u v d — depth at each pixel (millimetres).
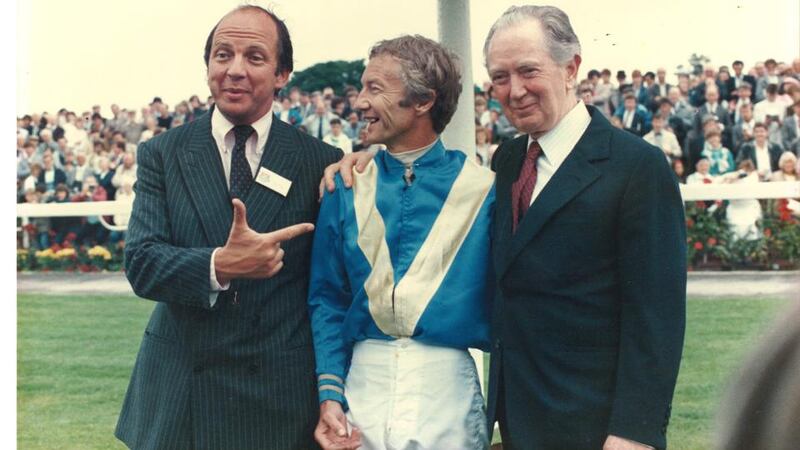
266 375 2084
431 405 2031
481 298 2084
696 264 8164
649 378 1791
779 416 491
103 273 9820
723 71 9445
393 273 2062
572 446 1873
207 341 2070
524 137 2111
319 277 2146
